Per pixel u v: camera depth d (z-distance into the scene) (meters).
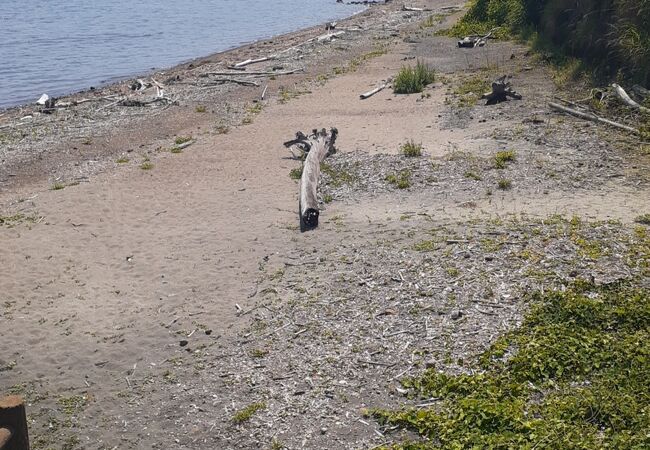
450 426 6.02
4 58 31.45
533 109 15.99
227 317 8.70
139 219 12.05
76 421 7.13
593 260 8.49
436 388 6.61
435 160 13.18
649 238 9.04
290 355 7.59
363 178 12.75
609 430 5.72
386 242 9.88
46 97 22.80
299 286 9.09
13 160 15.90
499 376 6.58
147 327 8.71
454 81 20.58
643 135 13.05
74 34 38.22
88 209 12.56
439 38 29.67
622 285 7.81
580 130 13.91
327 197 12.12
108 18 45.00
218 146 16.11
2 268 10.48
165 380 7.60
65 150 16.56
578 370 6.52
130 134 17.78
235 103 20.58
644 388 6.17
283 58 27.89
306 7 53.09
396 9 44.50
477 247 9.17
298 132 15.30
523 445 5.63
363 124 17.06
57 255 10.86
